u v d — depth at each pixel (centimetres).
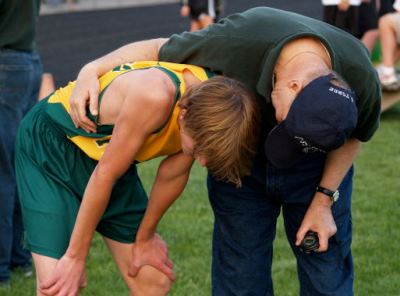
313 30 359
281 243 606
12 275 551
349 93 331
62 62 1459
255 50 363
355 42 371
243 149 348
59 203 391
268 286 432
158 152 369
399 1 1023
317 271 410
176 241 608
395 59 1045
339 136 326
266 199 409
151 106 346
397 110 1080
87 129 379
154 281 420
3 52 513
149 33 1838
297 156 341
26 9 518
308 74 336
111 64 392
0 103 516
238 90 347
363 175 783
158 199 390
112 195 405
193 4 1416
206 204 691
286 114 338
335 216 404
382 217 664
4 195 523
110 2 2494
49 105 400
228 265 423
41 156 397
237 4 2316
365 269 561
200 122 340
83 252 381
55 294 379
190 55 379
